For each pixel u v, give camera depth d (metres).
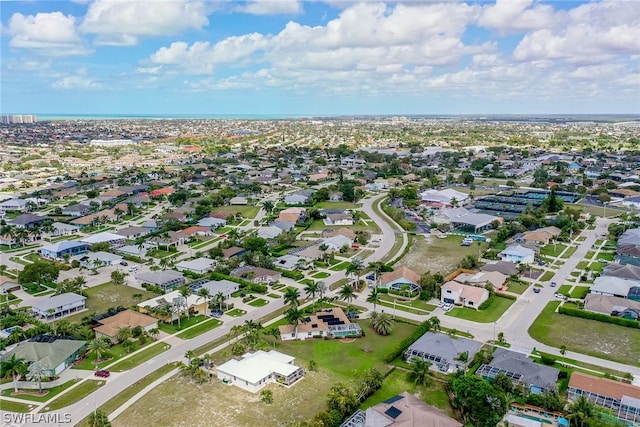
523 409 104.69
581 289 175.38
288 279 191.25
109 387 116.38
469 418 100.12
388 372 121.25
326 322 146.62
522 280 185.12
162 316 153.12
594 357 127.19
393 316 155.25
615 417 100.25
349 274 194.00
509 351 126.44
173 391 114.38
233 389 115.19
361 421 100.88
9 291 179.25
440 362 122.38
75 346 130.62
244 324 148.00
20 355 123.25
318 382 117.69
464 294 163.88
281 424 101.44
